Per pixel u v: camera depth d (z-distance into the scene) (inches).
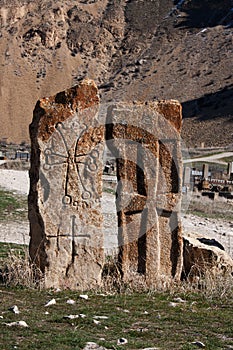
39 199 423.8
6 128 5762.8
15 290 409.1
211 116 4761.3
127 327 326.6
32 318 334.3
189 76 5841.5
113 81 6195.9
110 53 6806.1
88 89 434.3
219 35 6486.2
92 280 434.0
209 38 6471.5
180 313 365.4
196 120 4773.6
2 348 273.9
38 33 6638.8
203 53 6220.5
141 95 5753.0
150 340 302.5
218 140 4190.5
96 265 435.2
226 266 484.7
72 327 319.6
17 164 1846.7
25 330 307.1
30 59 6471.5
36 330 307.1
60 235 427.2
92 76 6402.6
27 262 438.6
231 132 4279.0
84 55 6702.8
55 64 6466.5
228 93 5187.0
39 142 425.7
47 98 432.5
